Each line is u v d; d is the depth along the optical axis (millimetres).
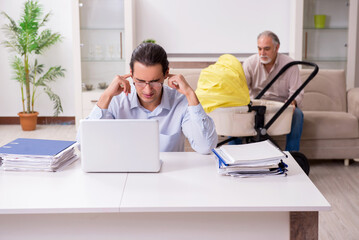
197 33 5258
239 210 1432
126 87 1918
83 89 5133
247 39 5258
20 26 5281
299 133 3434
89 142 1734
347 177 3562
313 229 1488
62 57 5465
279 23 5219
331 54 4973
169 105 2018
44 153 1802
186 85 1925
